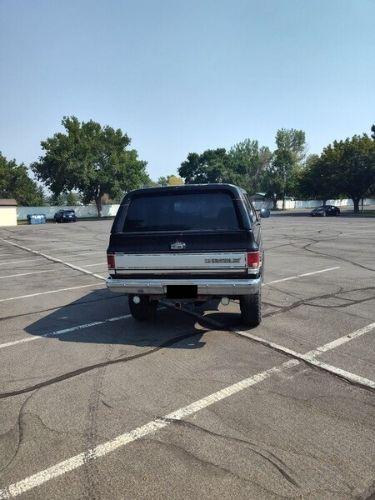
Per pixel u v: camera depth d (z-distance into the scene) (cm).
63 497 273
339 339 547
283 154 7975
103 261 1403
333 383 422
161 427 350
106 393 414
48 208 6259
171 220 570
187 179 8375
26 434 346
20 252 1805
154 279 551
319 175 5756
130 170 6322
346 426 345
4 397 412
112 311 726
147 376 451
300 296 779
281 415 363
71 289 941
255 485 279
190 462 304
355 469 292
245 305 576
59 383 441
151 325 633
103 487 280
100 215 6412
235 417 362
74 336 596
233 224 550
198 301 565
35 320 688
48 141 5912
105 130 6328
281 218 4422
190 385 427
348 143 5491
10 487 283
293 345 530
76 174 5784
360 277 959
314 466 296
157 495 272
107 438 336
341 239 1948
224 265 529
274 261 1238
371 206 8562
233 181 8088
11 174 6969
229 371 457
